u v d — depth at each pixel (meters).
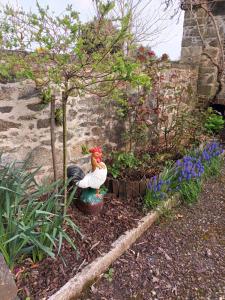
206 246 2.53
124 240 2.37
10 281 1.48
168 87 4.43
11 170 2.22
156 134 4.39
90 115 3.29
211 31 5.76
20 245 1.90
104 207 2.87
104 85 2.35
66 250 2.20
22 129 2.63
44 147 2.86
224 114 5.86
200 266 2.28
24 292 1.79
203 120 5.31
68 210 2.74
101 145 3.56
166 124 4.43
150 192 2.91
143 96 3.72
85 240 2.34
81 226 2.53
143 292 1.99
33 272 1.95
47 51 1.91
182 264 2.29
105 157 3.62
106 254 2.19
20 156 2.68
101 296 1.93
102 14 1.92
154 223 2.82
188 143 4.69
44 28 1.81
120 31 1.92
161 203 2.93
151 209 2.89
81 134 3.25
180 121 4.55
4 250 1.82
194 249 2.48
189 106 5.77
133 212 2.83
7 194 1.96
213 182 3.83
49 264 2.04
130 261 2.28
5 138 2.53
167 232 2.70
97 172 2.55
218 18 5.65
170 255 2.38
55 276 1.94
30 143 2.73
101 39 1.96
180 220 2.91
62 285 1.86
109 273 2.13
